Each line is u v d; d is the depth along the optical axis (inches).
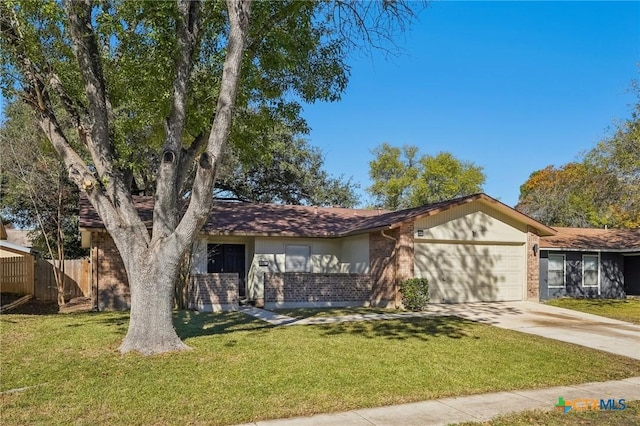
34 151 713.0
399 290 616.7
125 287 617.3
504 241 703.1
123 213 327.0
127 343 323.3
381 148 1742.1
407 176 1668.3
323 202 1175.0
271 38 398.3
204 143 382.9
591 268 879.7
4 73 340.2
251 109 501.7
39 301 770.2
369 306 652.7
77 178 327.3
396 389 253.6
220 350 329.7
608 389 268.4
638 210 791.7
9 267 818.8
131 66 369.7
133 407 218.8
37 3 311.3
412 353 336.2
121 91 389.1
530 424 208.4
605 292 881.5
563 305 717.3
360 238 713.6
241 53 328.5
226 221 714.8
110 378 261.9
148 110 395.5
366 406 228.1
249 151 465.1
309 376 271.6
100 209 328.2
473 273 691.4
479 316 546.3
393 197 1681.8
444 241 672.4
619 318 573.0
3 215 940.6
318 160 1159.6
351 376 274.1
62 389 243.4
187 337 378.9
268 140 483.8
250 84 401.4
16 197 816.3
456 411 223.9
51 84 345.7
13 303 703.1
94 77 335.9
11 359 304.3
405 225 625.9
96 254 607.8
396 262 623.8
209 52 417.4
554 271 850.1
